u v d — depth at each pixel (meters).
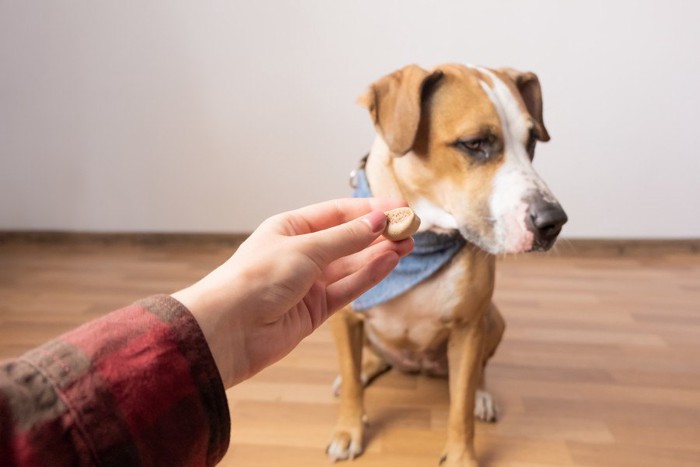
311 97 2.96
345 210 0.82
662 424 1.55
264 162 3.08
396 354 1.58
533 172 1.18
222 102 3.02
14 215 3.33
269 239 0.64
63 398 0.36
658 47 2.75
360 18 2.83
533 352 1.95
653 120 2.84
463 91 1.20
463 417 1.35
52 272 2.78
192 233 3.23
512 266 2.84
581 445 1.47
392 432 1.53
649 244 3.01
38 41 3.04
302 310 0.70
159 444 0.40
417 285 1.28
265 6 2.86
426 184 1.24
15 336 2.05
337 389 1.69
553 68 2.82
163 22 2.94
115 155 3.16
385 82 1.24
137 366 0.41
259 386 1.74
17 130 3.18
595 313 2.27
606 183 2.95
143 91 3.05
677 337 2.06
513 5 2.75
